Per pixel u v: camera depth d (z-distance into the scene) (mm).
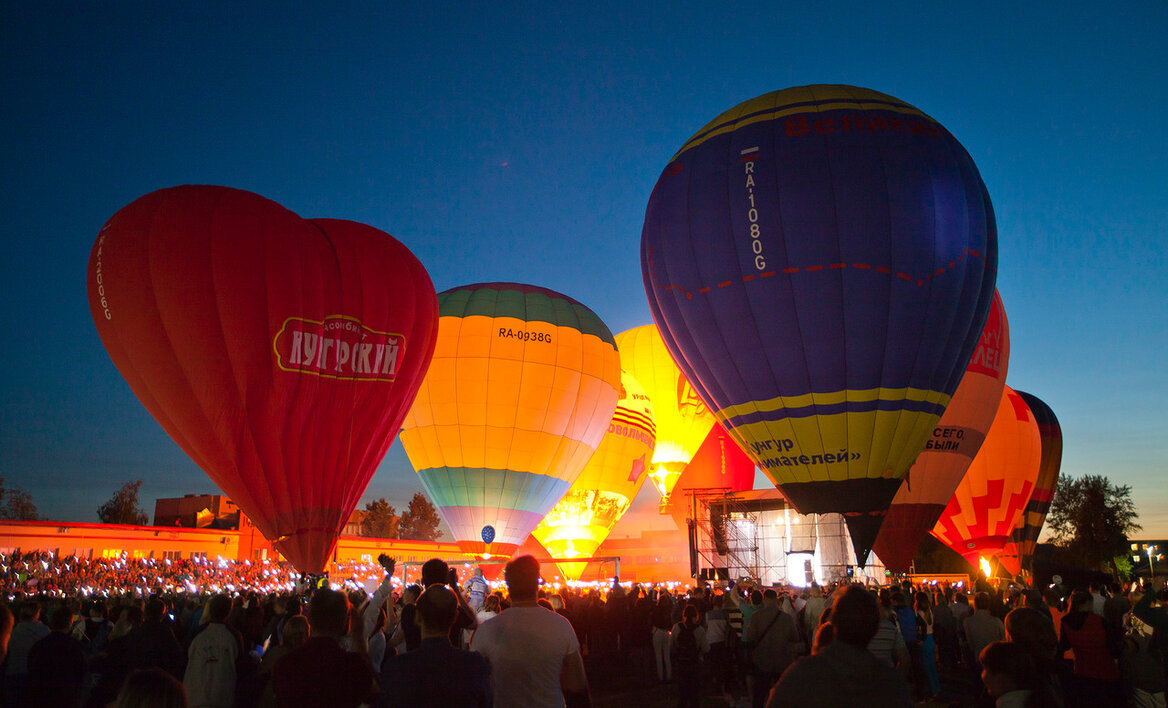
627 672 16750
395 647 7504
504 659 4434
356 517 63844
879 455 17078
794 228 16844
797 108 17969
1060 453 33875
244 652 7234
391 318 17359
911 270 16719
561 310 27266
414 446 26031
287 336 15625
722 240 17422
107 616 11438
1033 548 33219
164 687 3074
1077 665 7602
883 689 3246
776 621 9477
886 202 16703
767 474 18141
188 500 44594
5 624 5230
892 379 16938
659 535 53344
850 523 17203
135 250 15203
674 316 18562
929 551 42406
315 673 3738
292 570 34875
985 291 17719
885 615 7965
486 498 25141
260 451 15219
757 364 17344
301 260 16281
